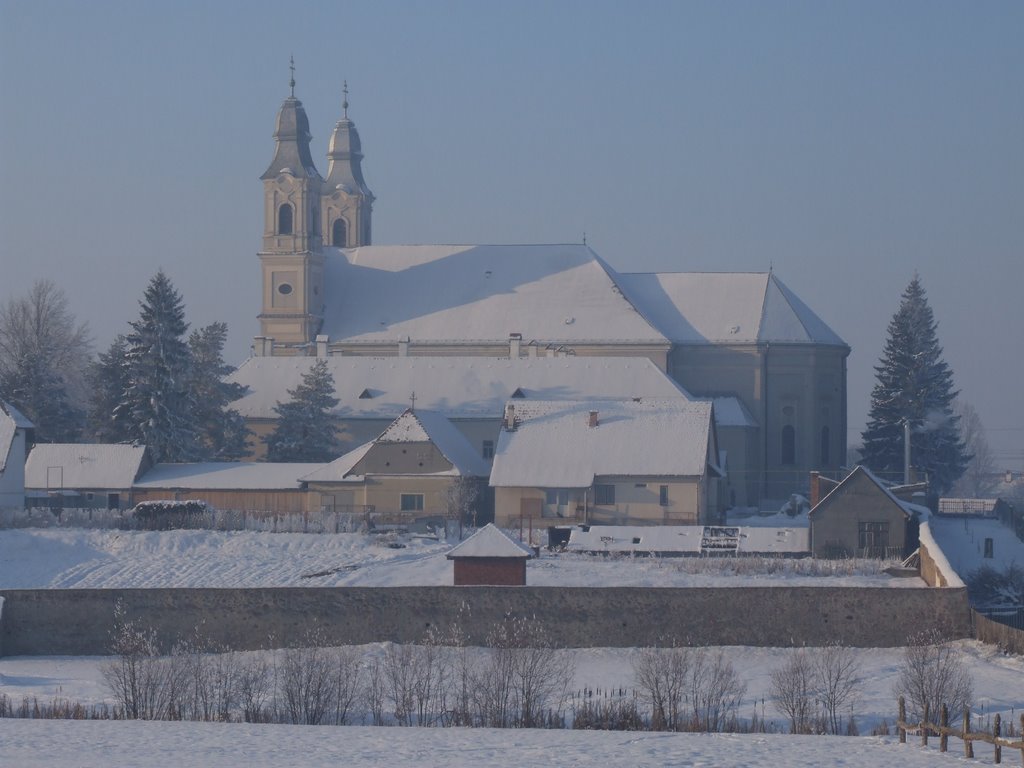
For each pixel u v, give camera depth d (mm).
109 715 192250
